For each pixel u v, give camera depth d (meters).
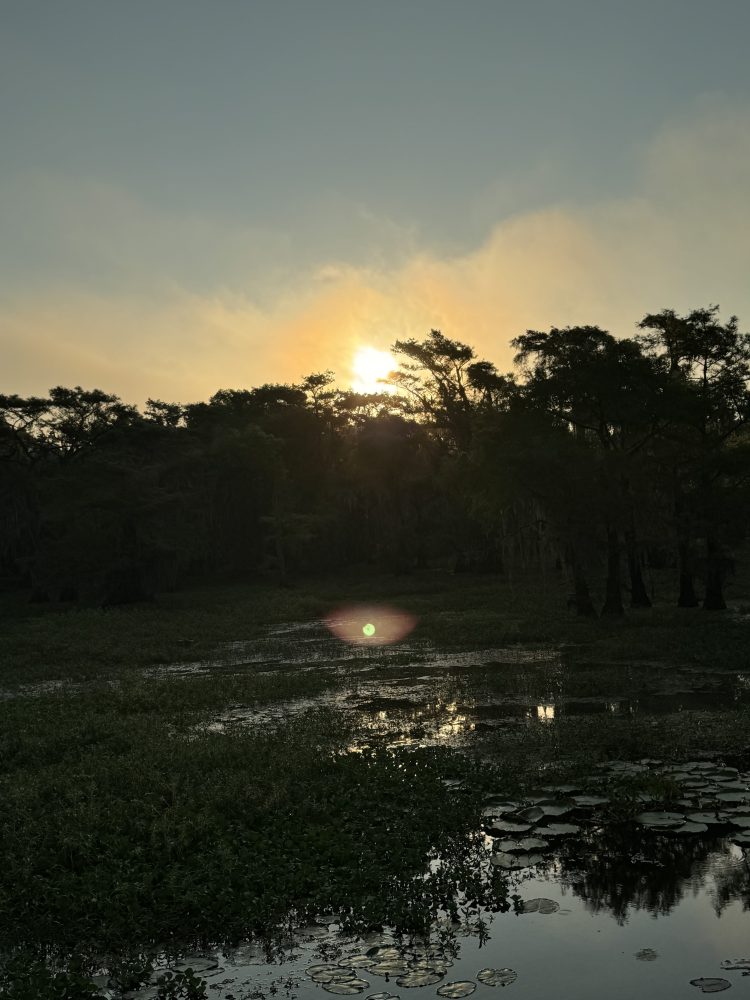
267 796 10.92
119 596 57.66
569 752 12.91
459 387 69.81
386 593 57.03
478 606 43.59
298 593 58.97
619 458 32.84
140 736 14.93
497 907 7.64
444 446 71.31
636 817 9.59
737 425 36.38
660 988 6.19
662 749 12.71
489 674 21.23
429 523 72.56
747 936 6.96
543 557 43.88
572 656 23.84
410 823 9.75
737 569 52.34
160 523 60.44
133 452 67.94
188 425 82.31
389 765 12.15
